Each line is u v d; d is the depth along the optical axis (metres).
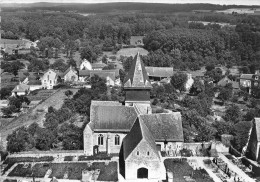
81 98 136.38
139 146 81.19
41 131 101.50
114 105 100.19
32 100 157.12
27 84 184.62
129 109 98.19
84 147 93.94
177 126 97.75
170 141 95.88
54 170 85.75
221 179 82.50
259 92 172.62
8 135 101.00
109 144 95.31
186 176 83.75
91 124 95.56
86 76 199.62
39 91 176.75
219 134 110.00
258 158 92.25
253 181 81.88
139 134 83.75
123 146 89.81
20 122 123.62
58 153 93.69
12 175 82.75
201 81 181.38
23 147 96.12
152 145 84.19
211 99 157.00
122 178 82.62
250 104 159.50
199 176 83.81
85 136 93.19
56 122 110.62
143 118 97.69
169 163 90.88
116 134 95.44
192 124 117.12
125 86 100.31
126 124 95.75
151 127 96.88
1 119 132.00
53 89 182.25
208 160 93.00
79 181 80.50
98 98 144.00
